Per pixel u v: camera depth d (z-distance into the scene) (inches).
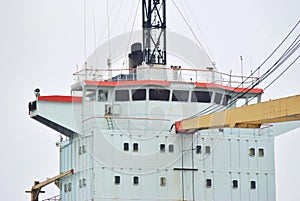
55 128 6343.5
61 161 6619.1
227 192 6102.4
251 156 6195.9
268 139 6250.0
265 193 6190.9
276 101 5059.1
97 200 5866.1
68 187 6382.9
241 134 6210.6
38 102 6200.8
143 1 6402.6
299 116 4987.7
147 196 5940.0
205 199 6043.3
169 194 5979.3
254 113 5251.0
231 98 6397.6
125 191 5915.4
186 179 6023.6
